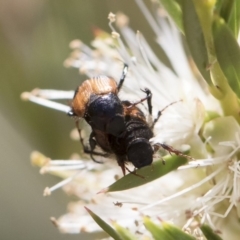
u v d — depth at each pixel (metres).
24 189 0.21
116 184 0.14
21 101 0.20
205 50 0.14
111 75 0.16
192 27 0.14
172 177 0.16
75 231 0.16
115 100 0.14
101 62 0.16
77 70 0.19
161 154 0.15
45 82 0.19
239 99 0.15
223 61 0.14
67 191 0.17
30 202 0.21
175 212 0.15
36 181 0.21
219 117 0.15
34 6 0.19
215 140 0.15
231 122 0.15
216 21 0.14
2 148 0.20
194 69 0.16
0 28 0.20
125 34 0.17
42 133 0.19
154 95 0.16
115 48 0.17
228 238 0.15
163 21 0.17
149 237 0.15
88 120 0.15
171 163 0.15
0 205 0.21
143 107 0.15
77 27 0.19
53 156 0.19
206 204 0.15
